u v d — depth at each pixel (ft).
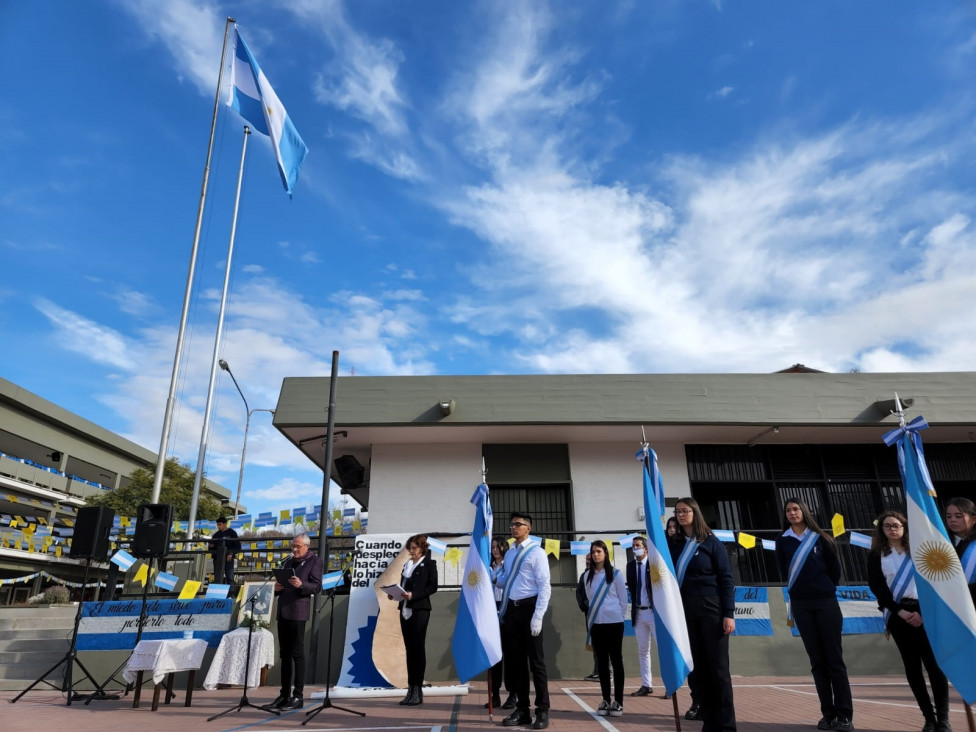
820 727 17.51
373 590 32.78
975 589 16.26
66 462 152.56
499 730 18.43
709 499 45.55
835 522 35.29
